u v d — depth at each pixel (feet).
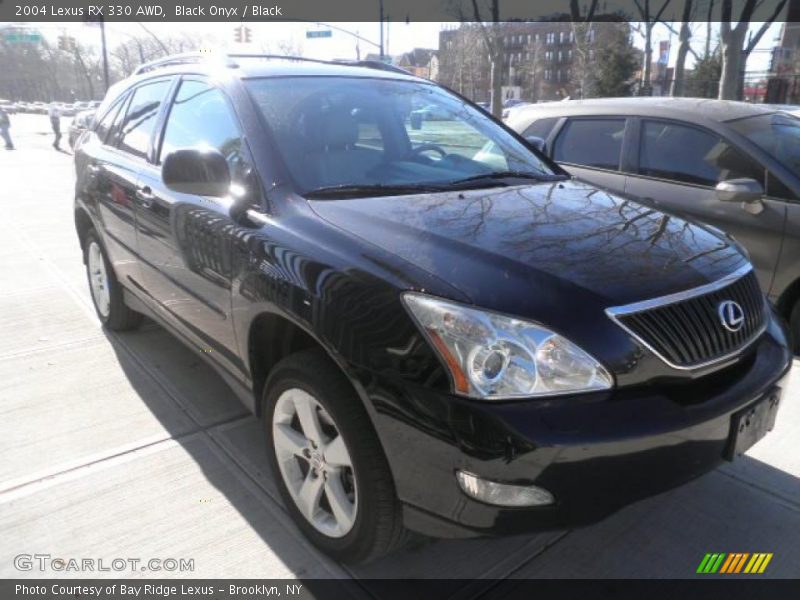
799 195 14.07
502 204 8.96
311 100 10.49
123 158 13.26
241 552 8.29
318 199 8.69
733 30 58.95
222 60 11.48
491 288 6.72
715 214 15.33
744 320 7.79
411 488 6.72
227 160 9.80
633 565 8.19
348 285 7.16
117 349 14.46
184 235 10.15
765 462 10.32
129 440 10.80
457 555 8.32
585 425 6.26
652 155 16.99
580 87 135.54
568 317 6.60
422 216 8.22
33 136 102.47
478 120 12.47
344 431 7.21
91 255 15.66
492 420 6.16
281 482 8.78
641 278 7.18
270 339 8.87
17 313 16.79
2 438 10.79
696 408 6.80
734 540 8.63
